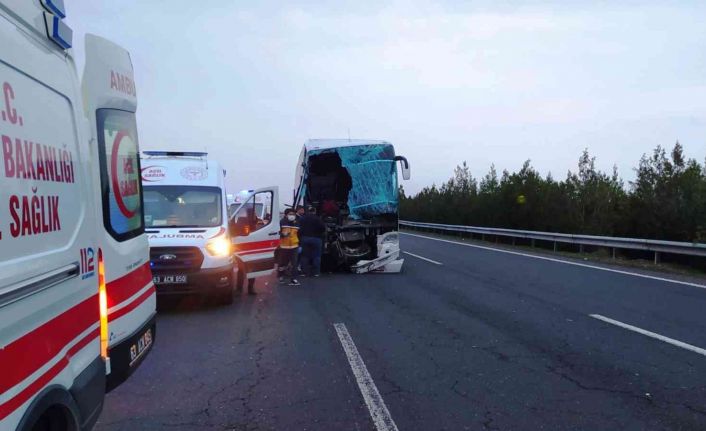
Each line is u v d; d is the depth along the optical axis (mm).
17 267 2396
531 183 24953
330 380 5863
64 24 3119
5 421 2248
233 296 10938
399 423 4707
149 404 5203
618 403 5074
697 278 12992
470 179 37750
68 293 3002
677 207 17188
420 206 41625
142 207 4938
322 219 15102
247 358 6723
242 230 10531
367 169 14984
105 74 4043
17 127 2508
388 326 8352
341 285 12727
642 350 6770
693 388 5422
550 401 5152
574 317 8711
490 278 13391
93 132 3764
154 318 5066
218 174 11117
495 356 6641
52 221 2838
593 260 17266
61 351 2865
